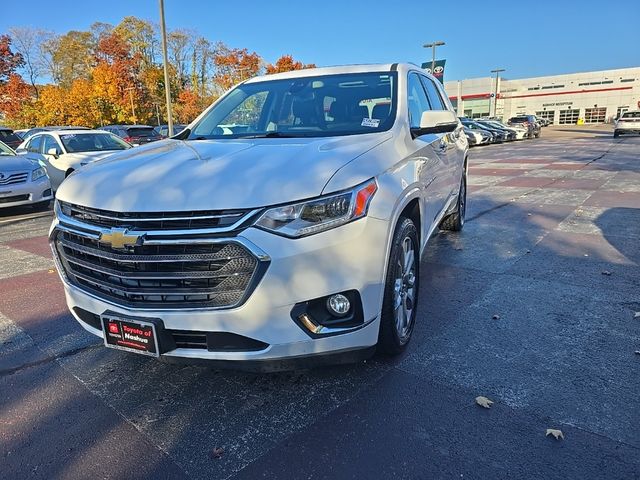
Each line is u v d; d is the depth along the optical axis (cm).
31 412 267
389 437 236
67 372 310
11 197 867
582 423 240
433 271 486
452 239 613
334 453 226
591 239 585
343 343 247
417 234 329
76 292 273
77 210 263
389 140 314
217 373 302
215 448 233
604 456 217
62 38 5628
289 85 411
